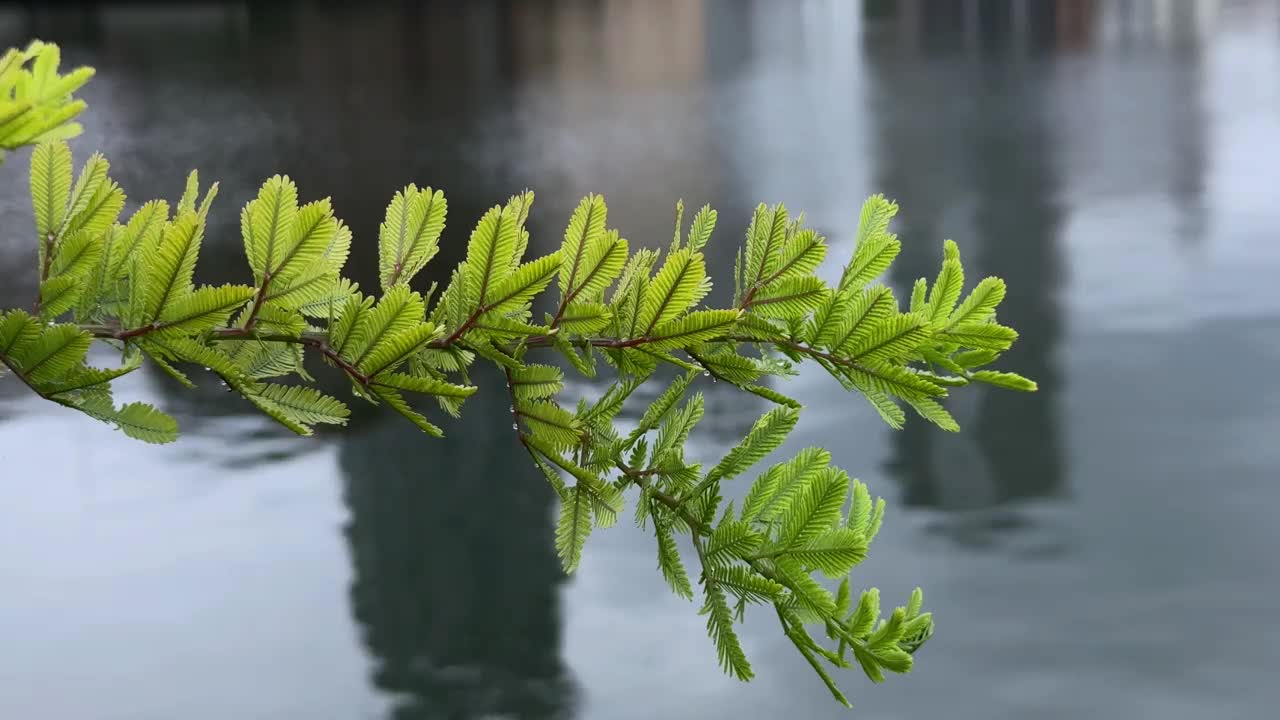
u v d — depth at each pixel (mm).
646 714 7016
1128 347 12156
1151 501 9250
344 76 32312
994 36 39719
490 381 11070
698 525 670
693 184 19734
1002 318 13195
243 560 8492
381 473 9750
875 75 32375
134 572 8289
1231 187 18406
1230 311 12922
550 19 46469
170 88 29078
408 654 7594
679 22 46094
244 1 49688
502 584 8289
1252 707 6773
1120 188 18734
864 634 625
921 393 697
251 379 604
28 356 580
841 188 19266
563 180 20094
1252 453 9805
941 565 8508
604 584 8297
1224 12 42875
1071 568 8398
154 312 601
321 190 18891
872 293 698
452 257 14617
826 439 10062
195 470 9609
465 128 24969
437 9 48938
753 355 734
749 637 7715
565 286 674
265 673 7309
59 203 618
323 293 635
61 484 9344
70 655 7406
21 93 533
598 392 7797
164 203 637
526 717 6879
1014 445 10227
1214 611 7773
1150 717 6844
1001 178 19797
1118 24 40844
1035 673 7262
